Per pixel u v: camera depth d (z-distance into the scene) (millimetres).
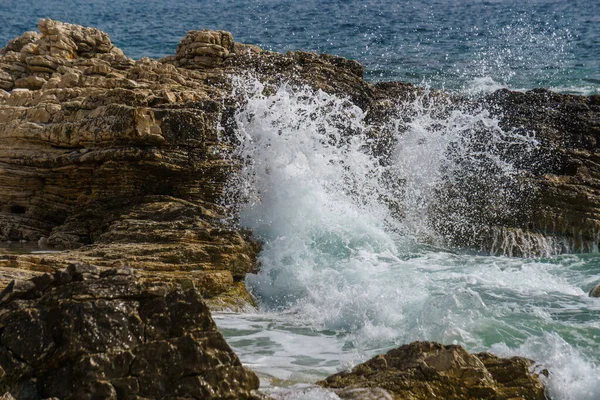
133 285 7207
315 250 14117
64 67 20906
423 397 7648
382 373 7965
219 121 15680
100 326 6922
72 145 15898
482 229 16297
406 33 53375
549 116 18609
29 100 18047
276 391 7883
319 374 8969
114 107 15383
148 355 6875
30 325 6898
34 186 16547
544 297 12164
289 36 52906
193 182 15375
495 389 7855
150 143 15125
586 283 13406
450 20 62094
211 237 13547
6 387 6707
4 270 11539
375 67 38375
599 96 19125
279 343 10398
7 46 23500
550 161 17500
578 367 8625
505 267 14555
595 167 17141
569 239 16125
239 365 7043
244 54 20719
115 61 20797
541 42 47781
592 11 69062
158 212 14500
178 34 60062
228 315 11969
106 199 15555
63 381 6758
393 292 11945
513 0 80625
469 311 10781
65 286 7176
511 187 16625
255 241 14156
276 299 12773
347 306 11531
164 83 18562
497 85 33438
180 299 7191
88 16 79625
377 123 18391
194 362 6898
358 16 64688
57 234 15375
